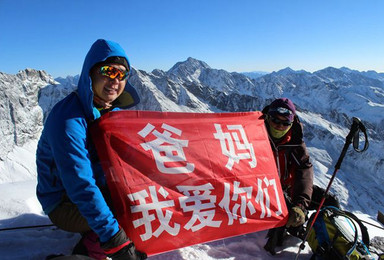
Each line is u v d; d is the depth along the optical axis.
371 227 4.93
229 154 3.51
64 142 2.50
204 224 3.15
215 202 3.25
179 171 3.17
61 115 2.57
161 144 3.17
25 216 3.76
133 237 2.84
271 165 3.79
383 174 194.50
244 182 3.48
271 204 3.58
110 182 2.85
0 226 3.54
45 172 2.83
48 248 3.19
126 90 3.35
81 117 2.67
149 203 2.93
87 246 2.78
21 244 3.18
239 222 3.34
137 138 3.07
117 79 2.84
